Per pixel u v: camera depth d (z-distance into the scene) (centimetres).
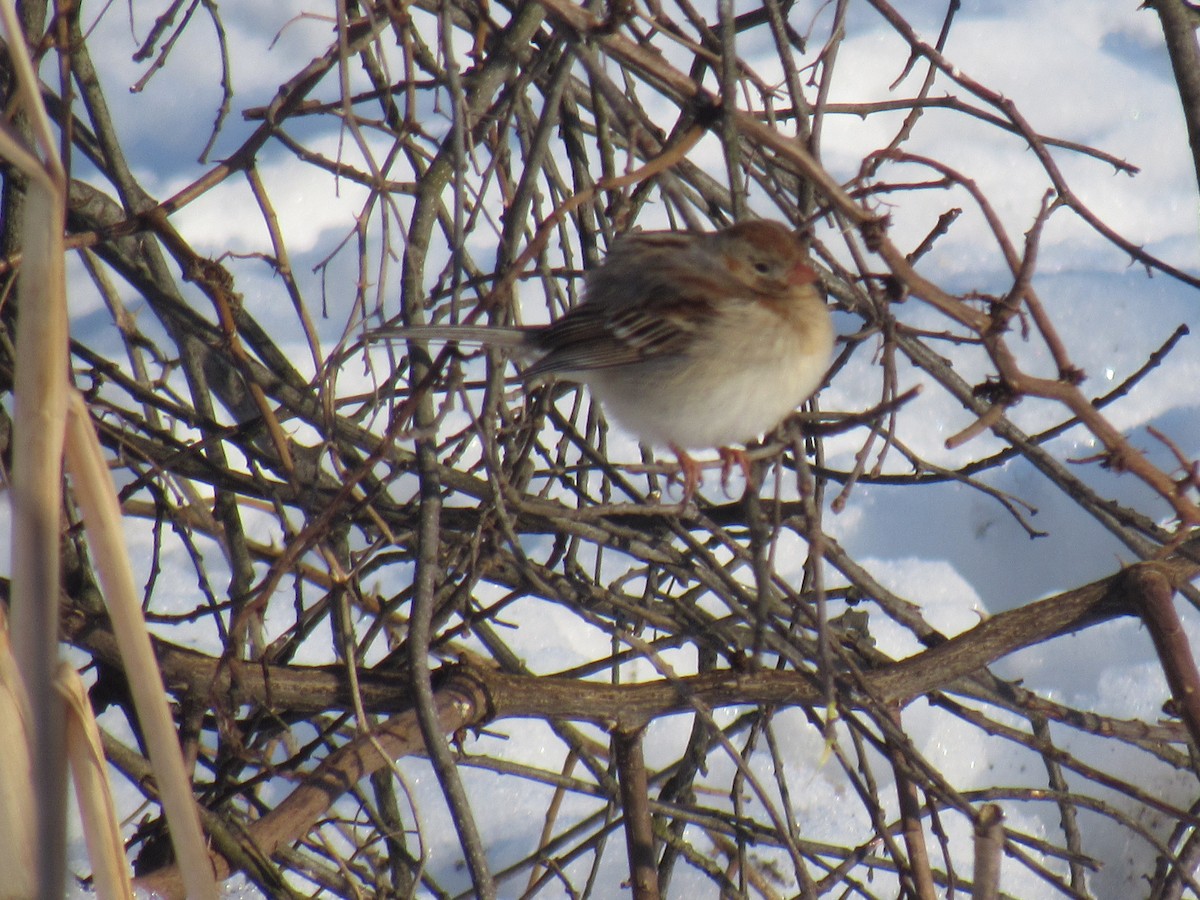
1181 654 728
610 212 834
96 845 477
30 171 425
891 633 1184
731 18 587
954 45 1700
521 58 782
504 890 1034
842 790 1114
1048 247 1509
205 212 1511
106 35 1689
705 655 933
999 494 822
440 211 855
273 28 1716
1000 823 610
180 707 805
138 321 1395
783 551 1237
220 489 927
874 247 549
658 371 779
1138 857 1094
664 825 907
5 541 1205
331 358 724
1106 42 1753
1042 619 762
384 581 1241
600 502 867
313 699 754
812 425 673
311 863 866
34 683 433
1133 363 1384
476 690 729
